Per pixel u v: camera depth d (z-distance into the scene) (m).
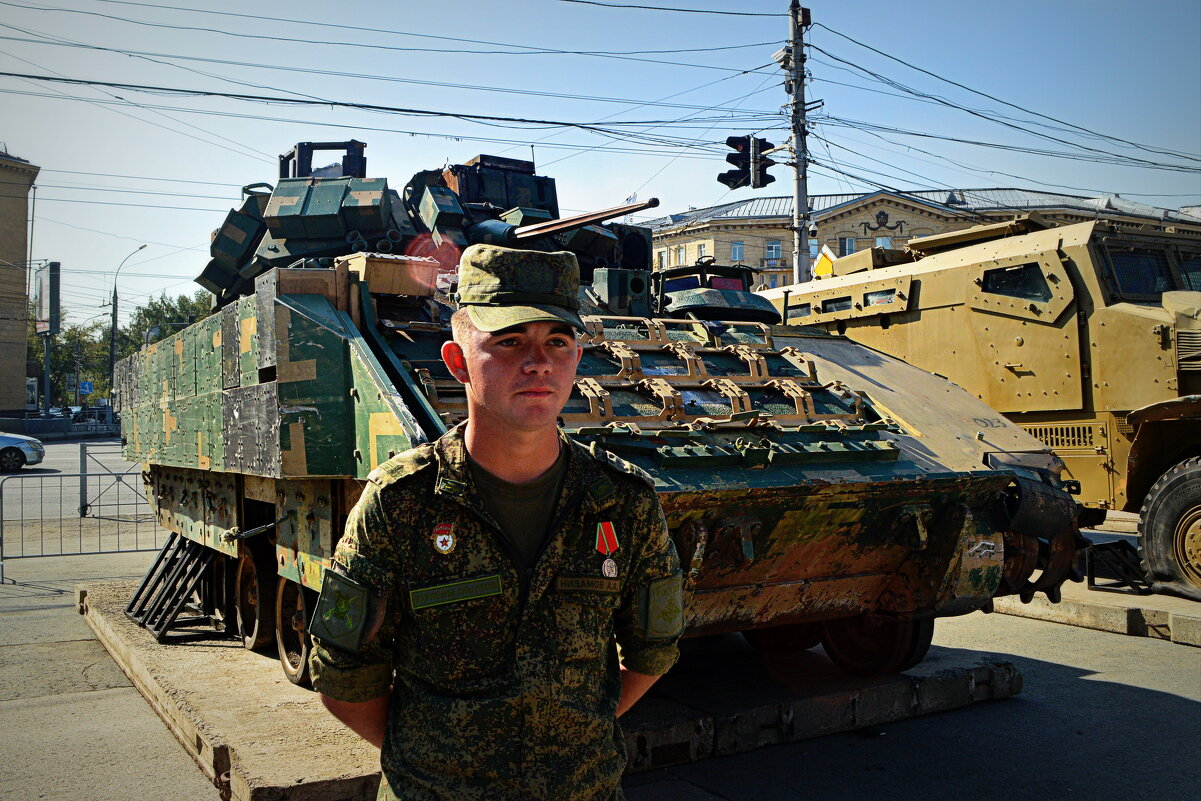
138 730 5.33
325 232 7.68
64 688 6.18
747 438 4.72
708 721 4.91
